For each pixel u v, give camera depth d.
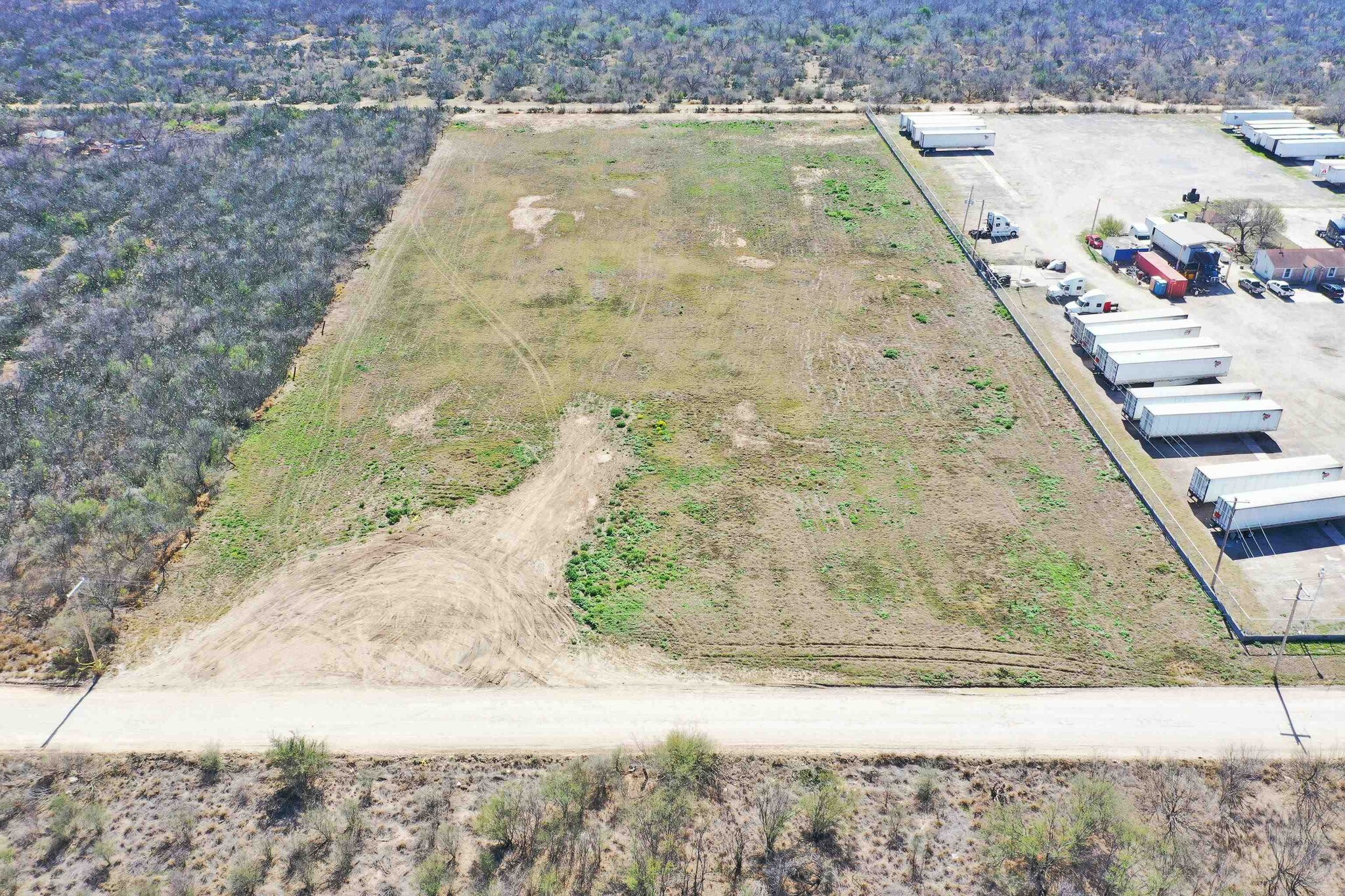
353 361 64.06
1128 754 38.28
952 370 62.62
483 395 60.56
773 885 33.75
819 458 54.94
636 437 56.72
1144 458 54.28
